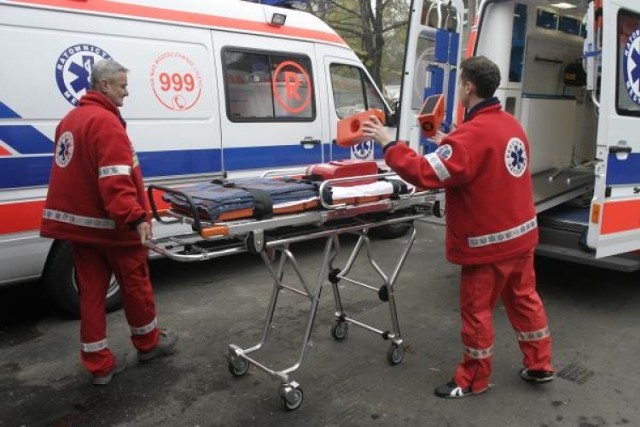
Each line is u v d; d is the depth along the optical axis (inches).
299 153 218.1
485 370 120.9
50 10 151.4
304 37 219.5
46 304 177.3
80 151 115.3
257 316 167.8
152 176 175.2
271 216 109.2
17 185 148.3
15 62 145.9
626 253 172.2
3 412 116.3
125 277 126.4
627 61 155.8
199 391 124.7
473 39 185.5
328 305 176.7
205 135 186.9
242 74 197.5
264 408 117.7
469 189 111.4
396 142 111.7
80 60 157.1
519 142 113.7
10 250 149.1
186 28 180.7
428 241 257.3
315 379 129.6
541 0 181.9
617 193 158.9
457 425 111.6
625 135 157.6
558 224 177.6
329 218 116.1
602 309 174.6
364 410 116.9
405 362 138.3
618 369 135.0
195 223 99.9
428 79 211.5
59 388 126.2
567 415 115.1
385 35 693.9
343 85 237.5
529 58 196.4
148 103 171.9
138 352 137.0
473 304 117.5
